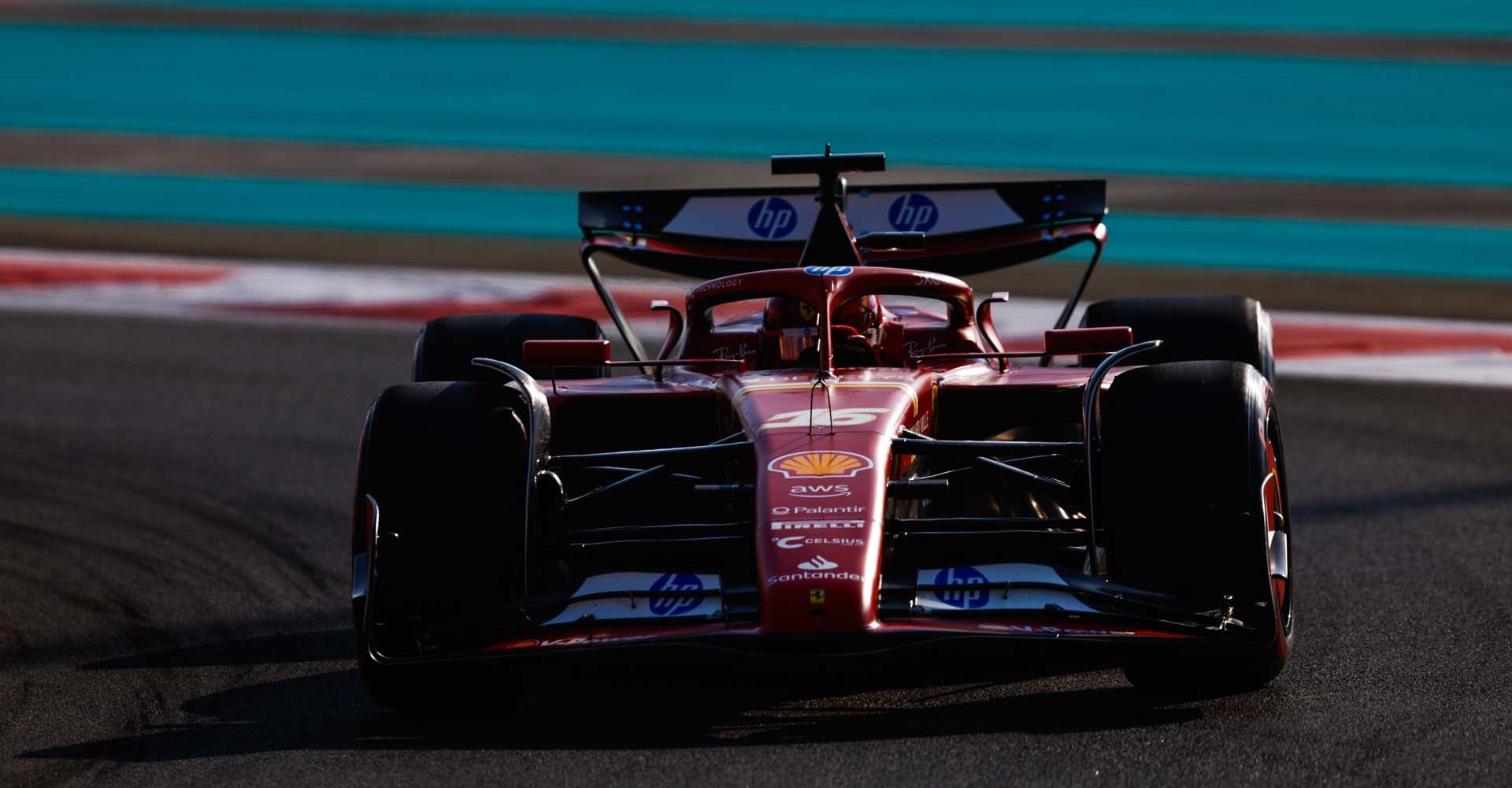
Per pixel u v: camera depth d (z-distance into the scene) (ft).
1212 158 269.64
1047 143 280.10
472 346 86.69
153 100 342.23
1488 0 411.13
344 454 120.26
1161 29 384.88
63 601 85.76
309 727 63.46
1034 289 189.37
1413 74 329.93
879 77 339.98
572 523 74.79
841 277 75.92
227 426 129.18
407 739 60.59
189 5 452.35
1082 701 61.72
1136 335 84.33
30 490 110.83
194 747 61.46
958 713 60.49
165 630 80.38
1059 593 58.03
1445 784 52.01
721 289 78.33
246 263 208.54
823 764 54.75
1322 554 89.20
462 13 431.43
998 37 380.37
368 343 162.91
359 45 391.65
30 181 273.13
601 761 56.13
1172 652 56.44
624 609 58.23
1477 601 77.97
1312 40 366.63
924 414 69.31
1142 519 60.34
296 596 86.17
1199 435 60.18
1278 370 146.41
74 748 62.18
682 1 441.68
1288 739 56.70
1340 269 200.23
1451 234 219.00
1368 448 116.98
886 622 55.93
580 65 363.76
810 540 56.54
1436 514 97.45
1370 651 69.62
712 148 287.07
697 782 53.47
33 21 429.38
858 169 83.46
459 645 58.03
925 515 72.54
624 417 74.69
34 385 144.87
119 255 214.69
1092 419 61.62
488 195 257.55
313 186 266.98
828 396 67.10
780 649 54.54
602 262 208.03
